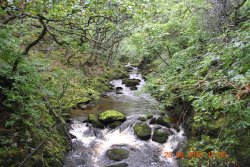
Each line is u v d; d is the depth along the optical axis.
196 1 9.55
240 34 4.60
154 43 10.87
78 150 6.81
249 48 4.15
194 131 6.63
